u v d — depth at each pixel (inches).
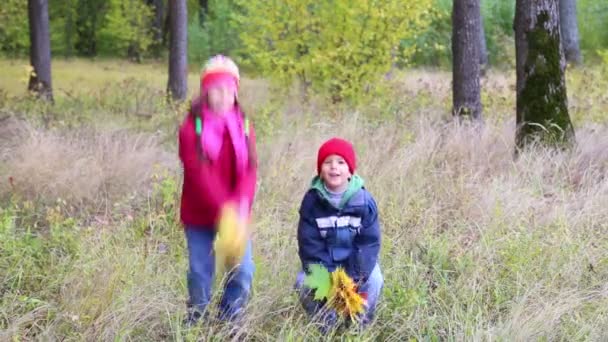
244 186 164.7
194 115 164.6
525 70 337.7
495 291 191.5
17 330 166.2
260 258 206.7
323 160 168.1
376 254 170.4
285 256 212.1
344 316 169.9
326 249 171.2
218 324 172.4
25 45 1042.1
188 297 182.9
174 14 602.5
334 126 374.3
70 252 217.8
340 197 167.6
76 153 312.0
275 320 179.9
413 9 487.8
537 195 272.7
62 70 952.9
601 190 268.7
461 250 221.3
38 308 174.7
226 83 163.6
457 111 438.6
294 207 254.8
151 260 208.7
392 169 289.4
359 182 168.2
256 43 530.6
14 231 235.3
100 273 192.2
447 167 292.8
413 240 232.7
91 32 1238.3
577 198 270.4
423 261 219.0
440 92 549.6
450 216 257.0
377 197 262.2
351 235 169.5
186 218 170.6
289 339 162.4
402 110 439.2
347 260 171.0
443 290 197.3
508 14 1109.7
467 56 437.1
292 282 195.5
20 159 297.4
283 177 285.0
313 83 501.7
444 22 997.2
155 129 425.1
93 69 993.5
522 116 339.6
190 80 832.9
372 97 485.7
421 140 328.8
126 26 1150.3
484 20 1075.9
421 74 775.7
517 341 167.9
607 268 212.5
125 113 488.7
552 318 175.6
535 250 217.0
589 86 499.5
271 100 472.1
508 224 241.8
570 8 888.3
